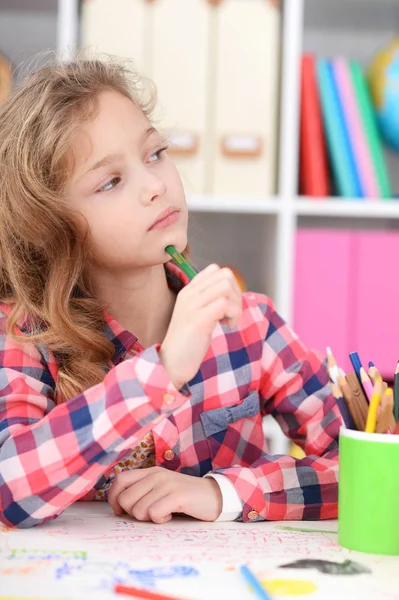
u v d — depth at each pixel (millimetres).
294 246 2459
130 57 2393
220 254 2842
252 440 1376
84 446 983
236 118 2426
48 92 1271
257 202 2408
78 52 1999
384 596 748
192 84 2410
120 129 1212
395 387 924
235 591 750
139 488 1068
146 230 1208
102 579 774
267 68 2432
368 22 2850
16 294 1289
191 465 1322
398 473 881
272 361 1414
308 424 1407
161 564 827
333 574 808
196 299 954
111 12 2383
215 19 2410
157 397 956
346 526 910
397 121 2508
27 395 1130
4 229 1306
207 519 1062
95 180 1210
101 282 1337
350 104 2492
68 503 1012
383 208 2445
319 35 2873
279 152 2482
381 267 2479
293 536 977
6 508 996
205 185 2426
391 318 2482
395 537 883
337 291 2471
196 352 953
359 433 896
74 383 1206
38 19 2783
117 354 1309
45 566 813
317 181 2479
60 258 1257
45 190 1238
